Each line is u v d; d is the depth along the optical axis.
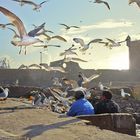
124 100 29.27
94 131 7.96
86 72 60.34
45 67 13.60
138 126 12.65
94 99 14.05
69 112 10.93
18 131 7.81
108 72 66.81
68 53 13.18
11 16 8.22
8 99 15.24
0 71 58.12
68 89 17.83
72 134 7.63
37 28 10.68
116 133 7.89
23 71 58.28
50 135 7.48
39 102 13.99
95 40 13.08
